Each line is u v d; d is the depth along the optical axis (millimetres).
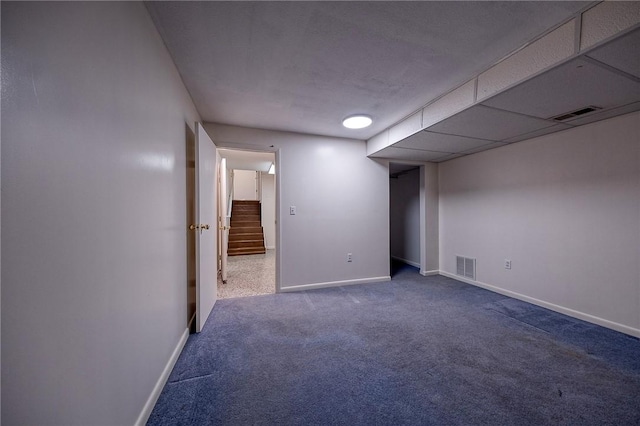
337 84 2105
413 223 4902
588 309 2361
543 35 1502
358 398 1414
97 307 871
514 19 1391
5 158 555
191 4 1283
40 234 645
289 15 1370
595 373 1610
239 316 2531
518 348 1916
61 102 718
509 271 3098
